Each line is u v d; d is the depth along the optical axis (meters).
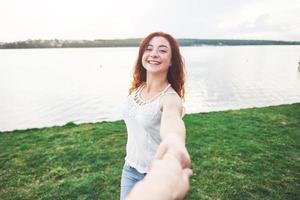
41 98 44.62
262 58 165.12
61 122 30.30
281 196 5.15
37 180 5.77
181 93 2.53
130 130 2.49
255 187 5.41
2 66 116.38
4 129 27.72
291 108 11.91
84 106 38.53
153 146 2.37
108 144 7.57
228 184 5.49
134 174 2.56
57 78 72.75
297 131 8.80
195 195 5.11
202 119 10.01
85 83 62.72
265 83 61.09
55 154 6.97
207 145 7.45
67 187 5.46
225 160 6.52
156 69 2.23
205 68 96.81
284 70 92.75
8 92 50.56
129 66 112.00
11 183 5.66
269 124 9.51
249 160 6.56
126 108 2.45
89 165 6.34
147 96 2.33
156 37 2.33
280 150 7.24
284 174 5.95
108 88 55.22
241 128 8.99
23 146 7.60
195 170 6.03
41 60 157.25
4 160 6.72
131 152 2.54
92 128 9.06
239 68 98.19
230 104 39.09
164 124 1.31
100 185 5.50
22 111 35.59
